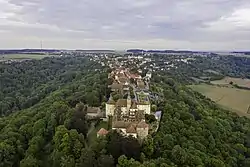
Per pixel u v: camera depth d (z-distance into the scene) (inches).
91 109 7199.8
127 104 7145.7
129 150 5172.2
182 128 6510.8
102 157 4857.3
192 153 5600.4
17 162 6131.9
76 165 4936.0
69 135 5708.7
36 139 6338.6
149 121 6648.6
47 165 5821.9
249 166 6328.7
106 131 5979.3
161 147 5570.9
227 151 6594.5
